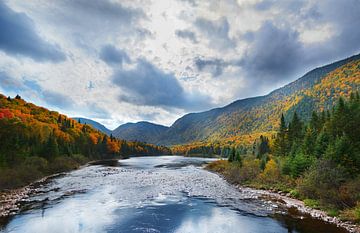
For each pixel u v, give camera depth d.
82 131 149.25
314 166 34.38
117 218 24.38
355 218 22.55
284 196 35.41
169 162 113.62
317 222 22.97
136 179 50.91
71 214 25.42
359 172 32.53
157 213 26.25
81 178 52.06
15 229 20.89
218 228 21.80
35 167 53.91
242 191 39.47
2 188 37.28
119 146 165.88
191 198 33.62
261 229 21.39
